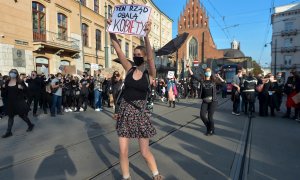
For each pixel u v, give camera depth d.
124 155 3.82
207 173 4.62
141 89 3.70
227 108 14.26
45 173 4.64
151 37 51.44
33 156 5.60
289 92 11.02
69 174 4.58
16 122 9.72
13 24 18.25
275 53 57.72
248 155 5.68
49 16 21.94
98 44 29.97
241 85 11.92
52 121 9.86
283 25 56.56
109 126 8.85
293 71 11.11
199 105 15.73
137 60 3.73
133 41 40.12
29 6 19.66
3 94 7.87
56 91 11.23
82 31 26.88
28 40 19.52
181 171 4.71
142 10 3.86
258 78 11.86
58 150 6.02
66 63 23.94
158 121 9.73
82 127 8.67
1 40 17.34
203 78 7.69
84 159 5.38
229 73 29.86
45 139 7.05
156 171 3.99
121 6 3.95
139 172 4.64
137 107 3.69
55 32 22.67
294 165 5.09
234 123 9.53
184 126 8.81
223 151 5.94
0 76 12.73
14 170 4.81
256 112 12.77
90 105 15.07
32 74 11.47
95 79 13.62
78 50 24.20
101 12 30.38
